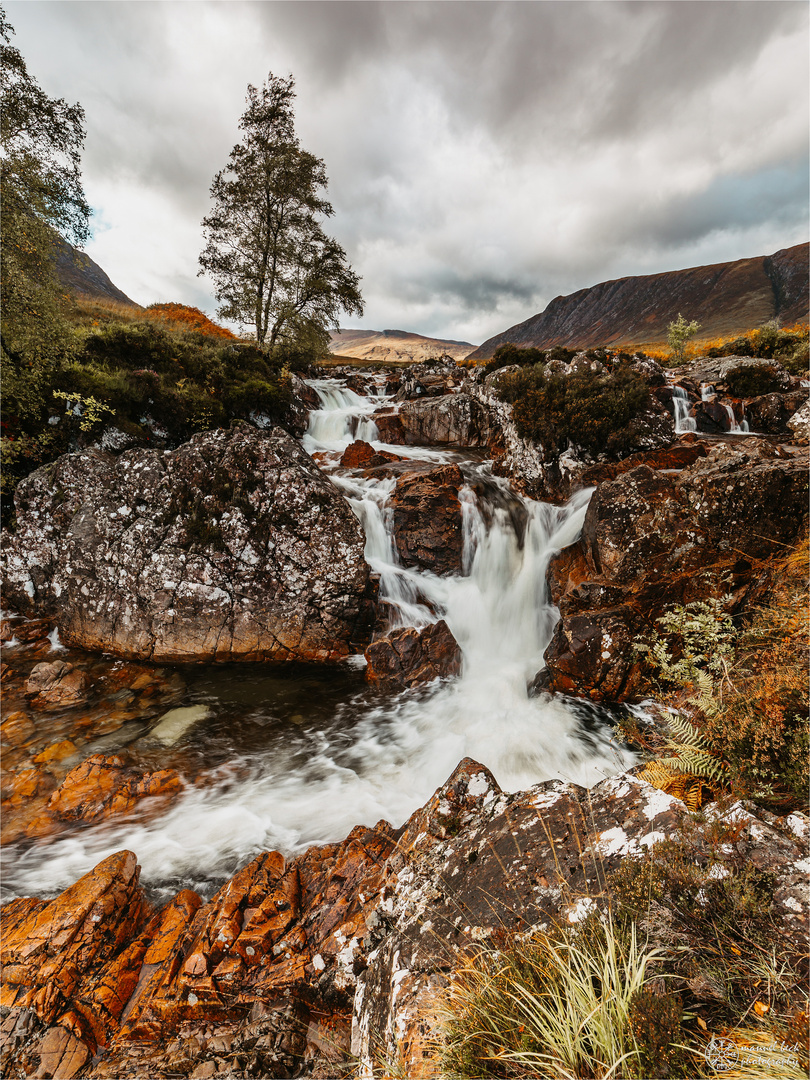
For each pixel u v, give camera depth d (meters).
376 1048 2.23
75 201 11.60
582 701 7.57
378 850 4.52
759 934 1.74
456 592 10.90
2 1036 3.17
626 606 7.59
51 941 3.68
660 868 2.09
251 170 22.92
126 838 5.27
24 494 10.15
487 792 3.94
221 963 3.64
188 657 9.02
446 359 26.98
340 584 9.39
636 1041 1.46
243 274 23.44
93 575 9.27
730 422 15.88
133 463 9.97
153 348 14.44
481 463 14.91
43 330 11.14
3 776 6.03
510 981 1.83
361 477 13.41
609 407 12.68
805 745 3.03
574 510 11.26
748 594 7.08
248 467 9.58
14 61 10.25
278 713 7.74
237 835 5.35
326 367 31.41
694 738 3.65
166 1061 3.11
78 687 7.87
